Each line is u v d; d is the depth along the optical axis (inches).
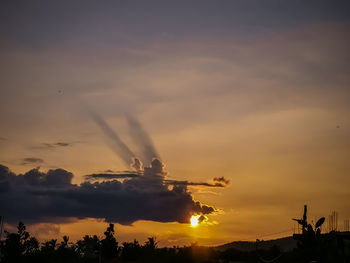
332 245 2177.7
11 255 3590.1
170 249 3796.8
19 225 3769.7
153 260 3595.0
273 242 4886.8
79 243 3954.2
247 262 3169.3
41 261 3622.0
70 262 3703.3
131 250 3740.2
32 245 3794.3
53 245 3873.0
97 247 3786.9
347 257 2073.1
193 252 3496.6
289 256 2662.4
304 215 2412.6
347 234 2153.1
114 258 3730.3
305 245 2349.9
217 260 3334.2
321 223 2364.7
